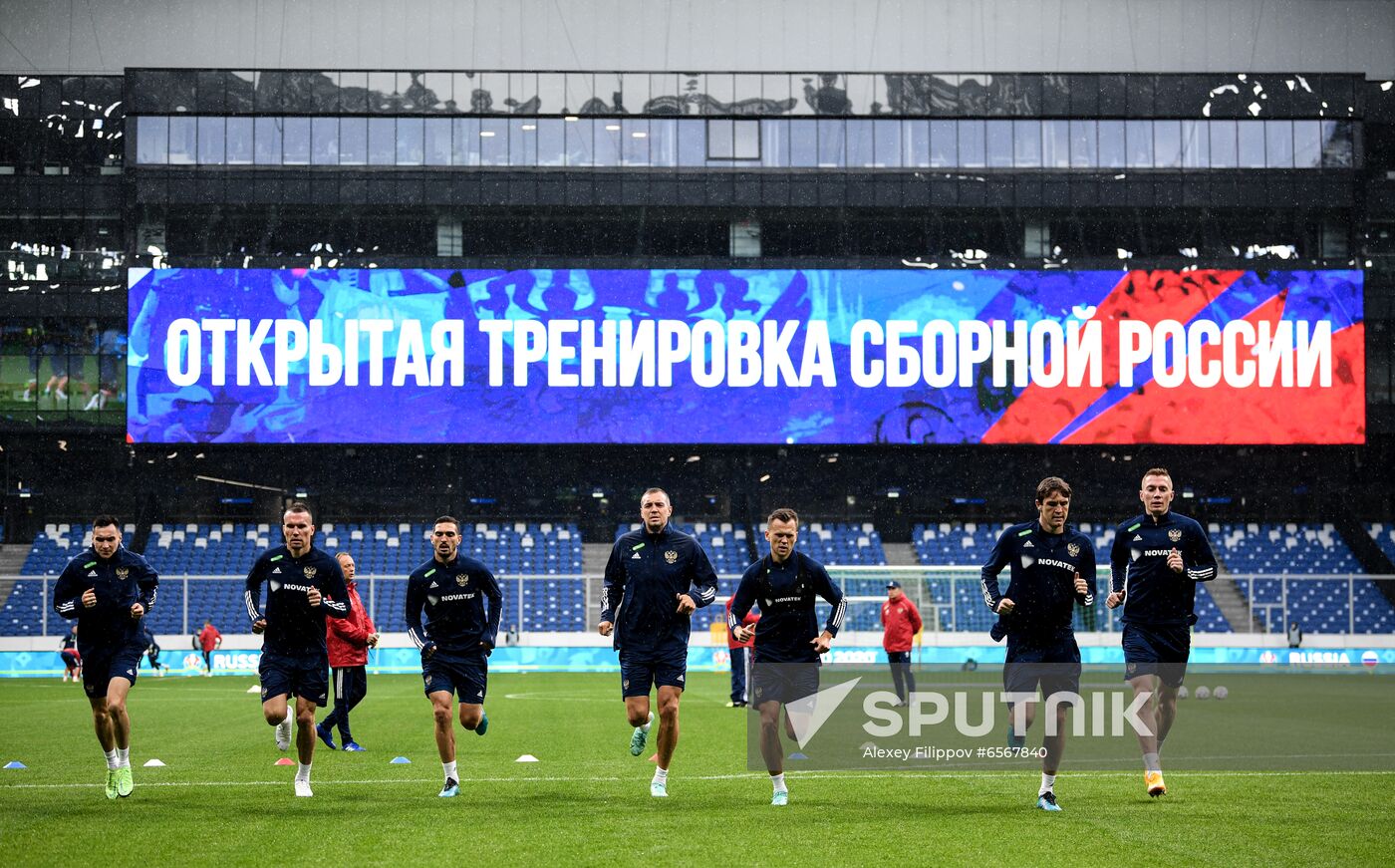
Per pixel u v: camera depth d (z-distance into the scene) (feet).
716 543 134.00
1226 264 124.98
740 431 123.85
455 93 128.77
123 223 129.59
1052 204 129.39
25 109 129.18
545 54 134.41
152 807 29.68
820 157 129.49
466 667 31.99
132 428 121.90
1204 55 136.67
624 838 25.46
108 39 133.90
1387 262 128.36
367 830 26.45
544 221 133.39
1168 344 124.26
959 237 133.69
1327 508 138.62
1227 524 138.21
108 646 31.14
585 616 123.03
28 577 116.37
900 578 104.22
